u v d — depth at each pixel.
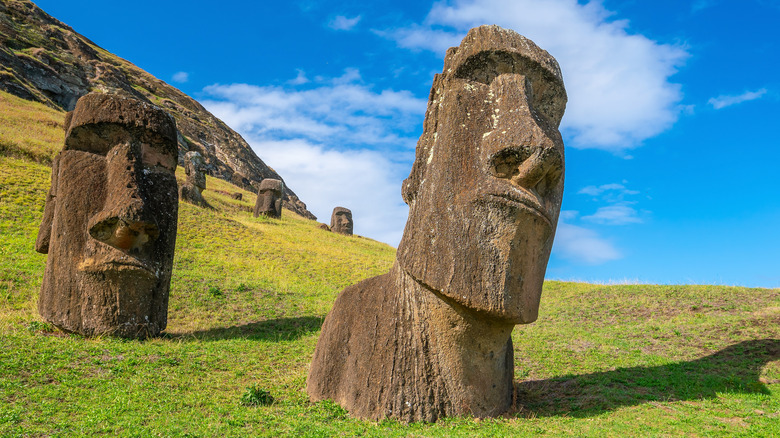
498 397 7.21
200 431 6.11
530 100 7.16
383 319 7.25
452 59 7.55
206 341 11.04
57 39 62.91
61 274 10.49
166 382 8.21
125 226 10.33
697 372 8.90
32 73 50.91
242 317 13.49
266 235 25.44
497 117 7.03
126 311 10.64
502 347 7.25
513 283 6.64
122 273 10.60
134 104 11.24
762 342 10.16
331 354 7.73
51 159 26.52
